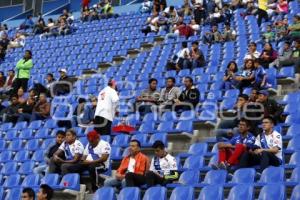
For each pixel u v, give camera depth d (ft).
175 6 155.94
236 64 89.61
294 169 54.60
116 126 76.28
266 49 92.68
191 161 63.52
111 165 67.67
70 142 66.23
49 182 64.13
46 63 133.80
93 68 121.80
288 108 73.46
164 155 59.77
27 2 193.26
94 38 143.84
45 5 191.01
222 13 128.26
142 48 127.24
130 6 168.96
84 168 64.54
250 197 50.93
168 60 108.68
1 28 167.63
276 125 67.15
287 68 86.53
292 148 61.82
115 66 118.42
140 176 58.13
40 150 76.33
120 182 60.08
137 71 111.55
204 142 67.62
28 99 92.58
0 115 94.32
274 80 83.15
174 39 125.70
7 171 75.56
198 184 56.18
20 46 149.79
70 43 144.66
